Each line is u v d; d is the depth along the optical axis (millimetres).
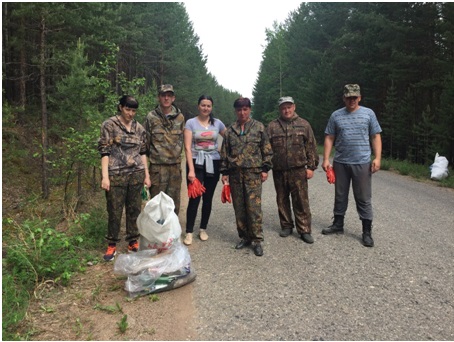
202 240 4594
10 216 6098
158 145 4230
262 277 3473
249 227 4172
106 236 4191
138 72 25844
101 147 3760
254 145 4117
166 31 27562
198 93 32375
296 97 28688
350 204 6539
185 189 8258
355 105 4441
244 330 2588
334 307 2912
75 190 7070
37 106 11023
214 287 3270
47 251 3592
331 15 25859
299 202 4504
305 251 4164
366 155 4398
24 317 2721
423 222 5402
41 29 7941
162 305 2949
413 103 14961
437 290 3211
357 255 4035
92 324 2668
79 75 6773
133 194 3979
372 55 16953
